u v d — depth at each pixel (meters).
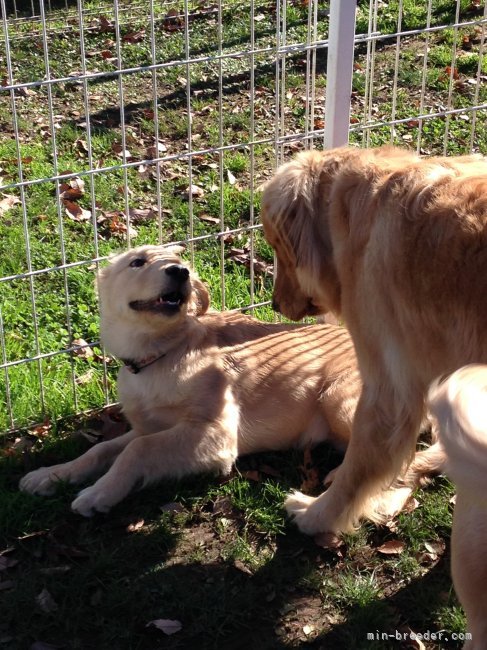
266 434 1.22
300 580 1.00
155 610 0.96
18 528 1.06
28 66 2.46
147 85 2.36
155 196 1.80
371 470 1.01
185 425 1.16
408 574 1.01
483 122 2.09
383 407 0.97
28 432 1.24
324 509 1.05
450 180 0.88
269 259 1.64
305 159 1.05
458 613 0.95
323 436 1.25
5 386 1.27
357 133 1.94
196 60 1.22
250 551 1.05
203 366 1.18
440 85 2.28
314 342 1.28
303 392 1.23
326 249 1.03
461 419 0.52
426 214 0.87
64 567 1.01
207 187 1.84
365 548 1.05
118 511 1.10
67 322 1.31
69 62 2.50
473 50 2.49
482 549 0.77
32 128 2.10
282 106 1.40
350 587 0.99
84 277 1.53
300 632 0.94
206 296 1.21
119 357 1.20
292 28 2.63
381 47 2.50
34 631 0.93
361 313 0.95
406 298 0.88
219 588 0.99
